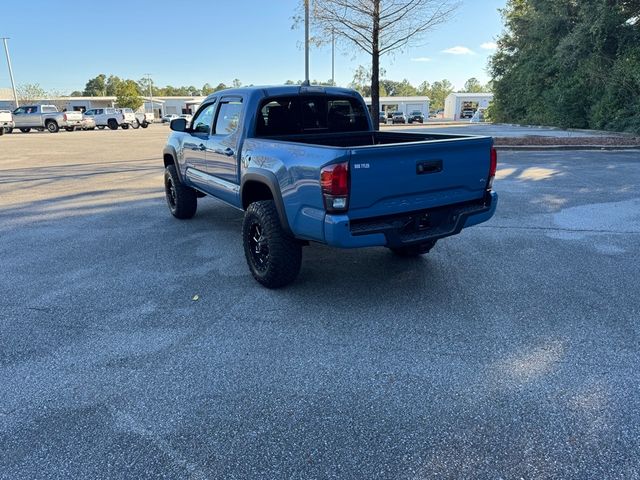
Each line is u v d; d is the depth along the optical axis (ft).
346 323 12.64
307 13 40.93
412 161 12.61
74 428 8.70
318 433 8.52
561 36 78.84
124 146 73.97
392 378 10.14
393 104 267.39
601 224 21.61
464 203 14.42
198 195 24.35
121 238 20.89
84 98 273.33
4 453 8.11
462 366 10.54
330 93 18.12
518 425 8.64
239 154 16.44
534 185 30.96
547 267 16.42
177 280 15.81
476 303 13.71
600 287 14.65
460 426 8.65
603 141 53.78
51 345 11.66
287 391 9.73
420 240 13.17
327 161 11.75
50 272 16.71
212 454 8.04
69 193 32.19
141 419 8.94
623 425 8.59
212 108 19.29
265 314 13.23
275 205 14.12
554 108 82.79
